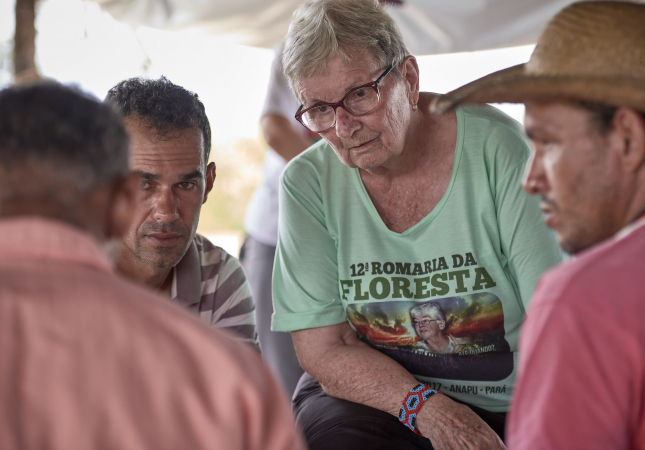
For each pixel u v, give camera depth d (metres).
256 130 11.29
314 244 2.15
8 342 0.78
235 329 2.14
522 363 1.09
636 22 1.10
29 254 0.85
